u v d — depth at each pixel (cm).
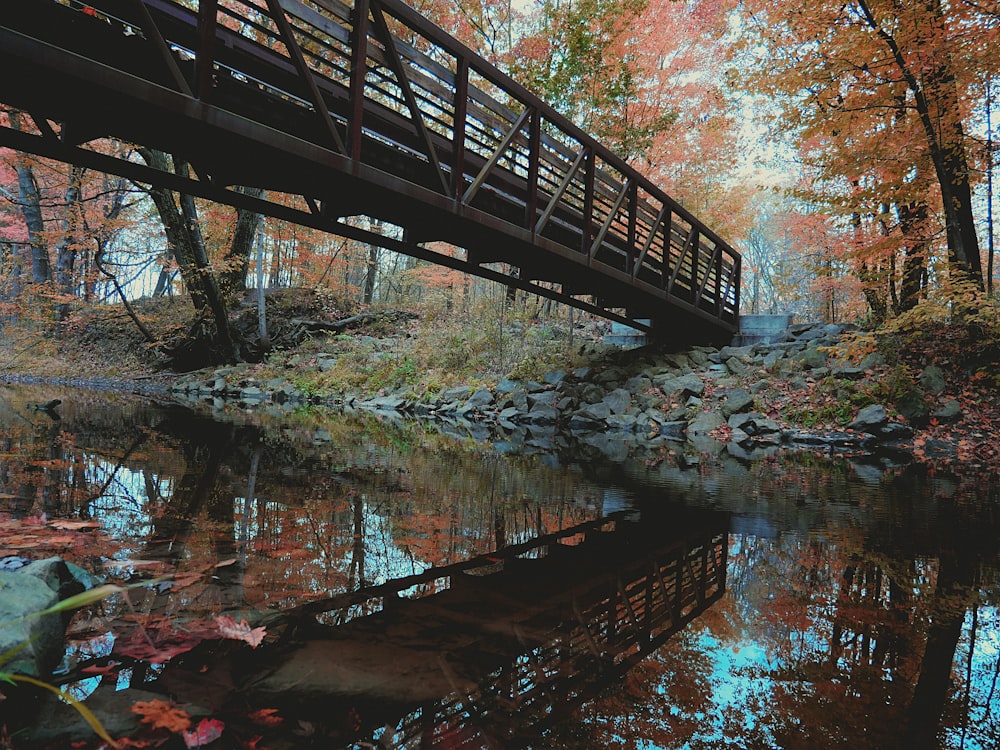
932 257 905
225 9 337
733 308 1264
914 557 284
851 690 160
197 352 1664
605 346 1289
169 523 284
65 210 1431
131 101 303
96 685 141
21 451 468
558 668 165
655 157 1423
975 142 811
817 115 870
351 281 2764
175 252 1370
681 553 285
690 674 165
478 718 138
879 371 881
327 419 943
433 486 429
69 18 304
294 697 141
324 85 431
